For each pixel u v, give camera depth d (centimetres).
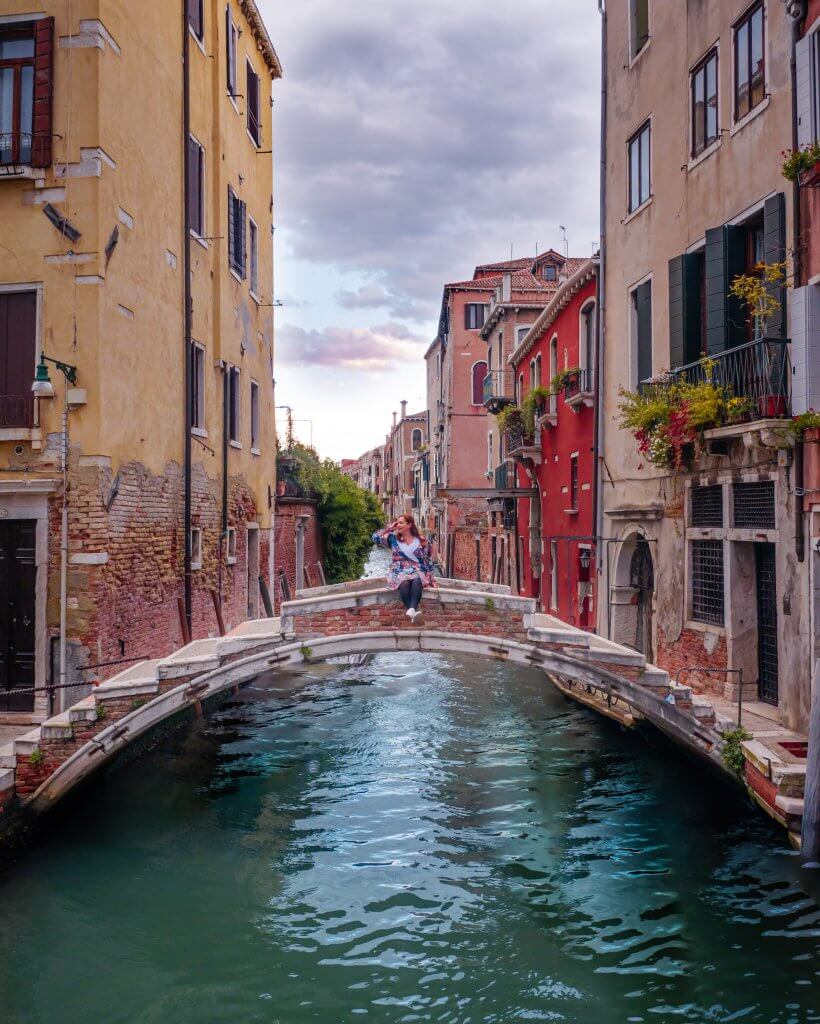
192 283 1307
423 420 6762
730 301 1018
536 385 2159
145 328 1099
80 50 962
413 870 798
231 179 1505
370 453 9619
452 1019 574
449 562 3631
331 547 2609
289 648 929
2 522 968
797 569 893
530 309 2748
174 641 1200
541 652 927
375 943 672
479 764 1105
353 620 946
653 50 1265
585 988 607
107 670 971
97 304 957
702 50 1111
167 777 1057
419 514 5350
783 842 798
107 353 980
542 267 3008
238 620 1555
